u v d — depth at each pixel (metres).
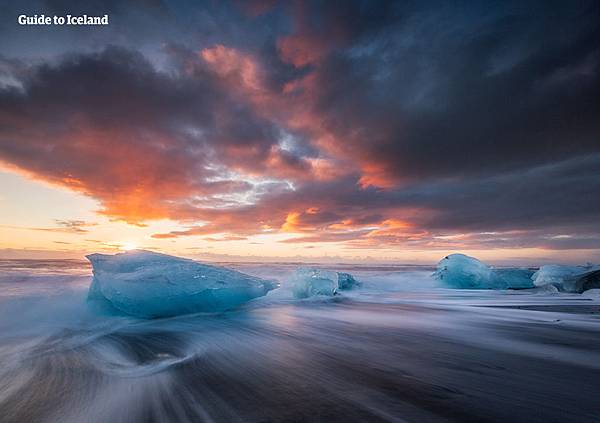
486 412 2.48
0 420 2.40
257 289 8.91
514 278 18.61
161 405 2.62
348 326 6.26
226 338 5.20
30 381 3.20
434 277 18.70
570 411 2.50
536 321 6.84
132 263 7.74
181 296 7.32
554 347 4.61
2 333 5.40
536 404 2.63
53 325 6.00
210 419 2.37
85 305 7.29
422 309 8.77
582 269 18.50
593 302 10.79
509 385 3.06
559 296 12.91
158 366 3.70
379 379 3.24
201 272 7.99
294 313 7.95
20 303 7.14
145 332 5.62
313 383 3.12
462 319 7.12
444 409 2.54
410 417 2.39
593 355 4.17
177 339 5.11
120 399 2.75
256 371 3.51
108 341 4.93
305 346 4.67
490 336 5.32
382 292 14.46
